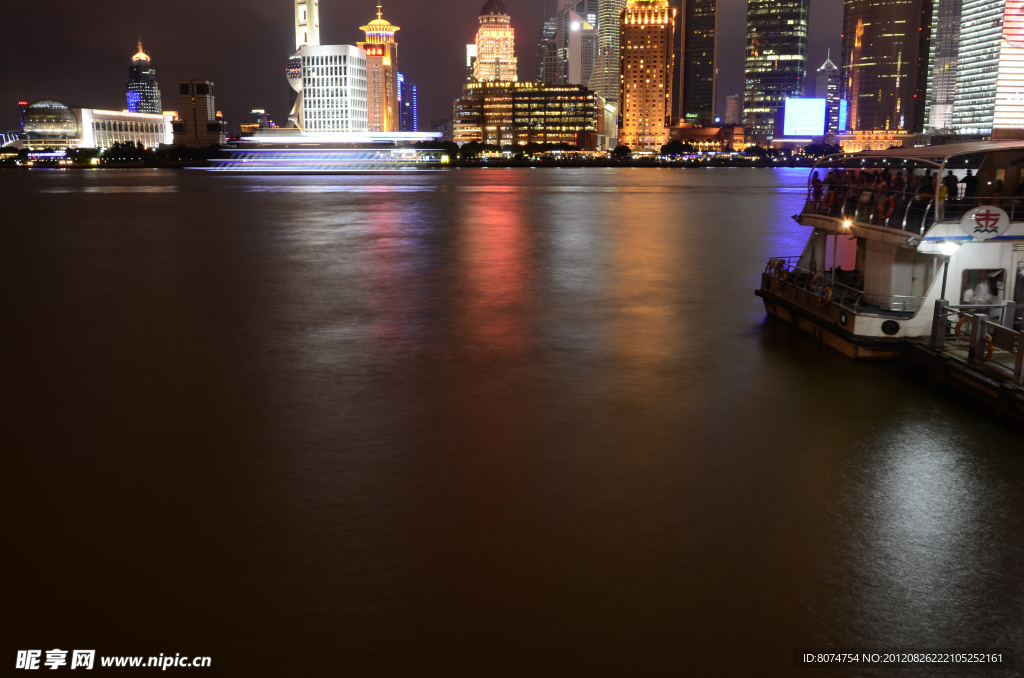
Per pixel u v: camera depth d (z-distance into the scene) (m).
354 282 38.47
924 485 14.10
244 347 24.78
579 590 10.59
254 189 154.50
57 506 13.07
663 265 45.34
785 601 10.39
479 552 11.58
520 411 18.27
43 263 45.94
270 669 9.03
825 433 16.80
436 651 9.33
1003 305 20.14
